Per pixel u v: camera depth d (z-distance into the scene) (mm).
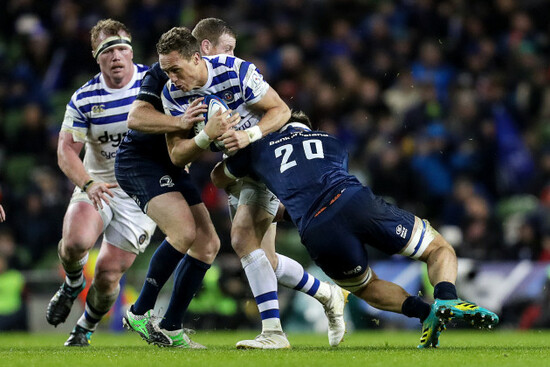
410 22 45906
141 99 16328
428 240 14891
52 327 33062
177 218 16359
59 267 33844
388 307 15359
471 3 46656
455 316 14078
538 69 44500
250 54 44562
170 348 16641
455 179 38656
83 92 19047
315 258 14922
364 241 14898
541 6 47031
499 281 31172
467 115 39969
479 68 44188
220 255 33219
